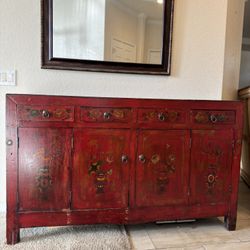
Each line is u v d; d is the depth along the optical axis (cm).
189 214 162
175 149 156
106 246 143
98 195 150
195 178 161
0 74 177
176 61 199
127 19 189
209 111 159
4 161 183
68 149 145
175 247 147
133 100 149
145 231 165
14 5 174
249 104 234
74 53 182
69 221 148
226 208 167
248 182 258
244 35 512
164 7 192
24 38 178
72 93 187
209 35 201
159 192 157
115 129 148
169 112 153
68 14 180
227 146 163
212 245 150
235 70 231
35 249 139
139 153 152
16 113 138
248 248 148
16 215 143
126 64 191
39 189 144
